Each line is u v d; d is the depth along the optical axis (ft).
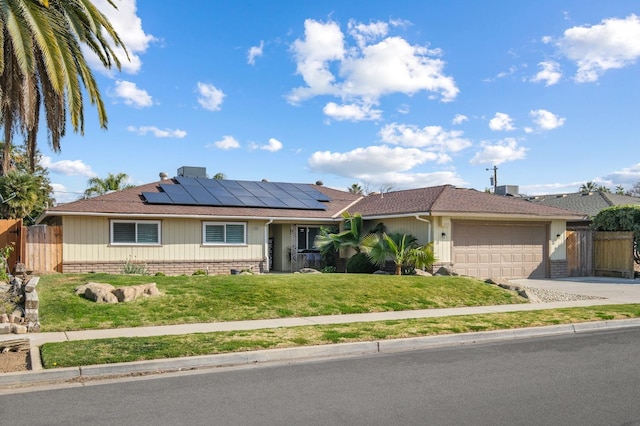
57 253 62.85
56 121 53.01
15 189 93.40
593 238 76.28
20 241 59.00
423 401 19.52
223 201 75.97
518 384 21.86
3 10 41.81
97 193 136.15
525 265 71.15
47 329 31.53
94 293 37.99
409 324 34.27
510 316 38.04
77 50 48.78
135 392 20.67
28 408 18.66
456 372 23.89
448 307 43.14
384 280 49.44
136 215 66.03
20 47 42.39
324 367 24.89
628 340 31.76
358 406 18.94
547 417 17.75
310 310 39.42
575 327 35.29
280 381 22.34
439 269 63.31
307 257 79.87
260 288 43.62
